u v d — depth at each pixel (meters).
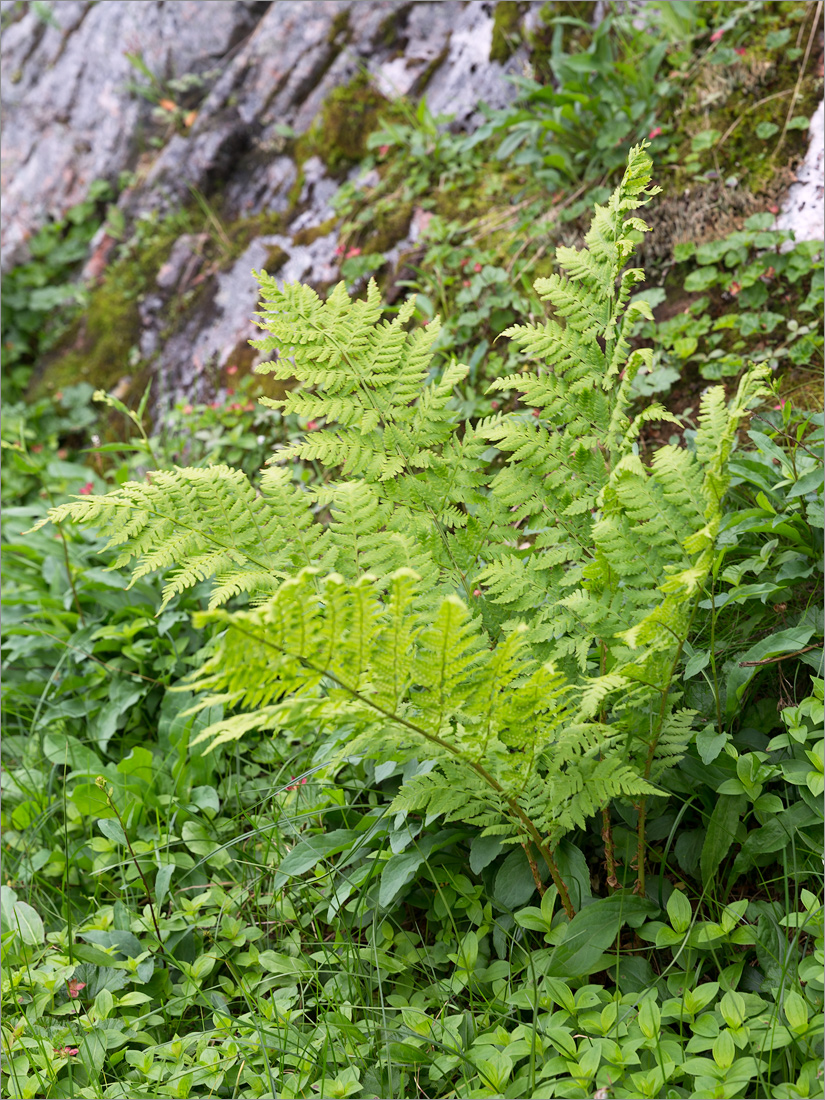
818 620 1.70
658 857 1.63
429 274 3.09
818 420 1.85
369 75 3.81
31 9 5.04
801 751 1.57
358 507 1.54
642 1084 1.27
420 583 1.53
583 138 2.99
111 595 2.53
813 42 2.68
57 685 2.45
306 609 1.12
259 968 1.74
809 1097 1.22
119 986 1.71
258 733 2.20
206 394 3.56
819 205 2.48
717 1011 1.40
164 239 4.14
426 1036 1.47
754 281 2.43
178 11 4.51
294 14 4.10
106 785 2.01
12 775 2.20
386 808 1.73
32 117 4.89
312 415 1.60
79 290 4.29
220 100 4.21
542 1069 1.37
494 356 2.72
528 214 3.01
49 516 1.48
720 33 2.81
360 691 1.26
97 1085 1.53
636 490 1.42
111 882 2.02
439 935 1.66
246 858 1.90
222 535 1.54
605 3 3.20
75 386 3.94
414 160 3.47
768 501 1.78
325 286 3.42
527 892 1.57
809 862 1.52
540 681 1.26
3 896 1.90
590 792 1.41
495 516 1.63
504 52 3.47
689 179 2.69
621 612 1.47
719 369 2.36
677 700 1.56
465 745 1.42
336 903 1.68
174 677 2.39
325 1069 1.47
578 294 1.59
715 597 1.64
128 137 4.59
